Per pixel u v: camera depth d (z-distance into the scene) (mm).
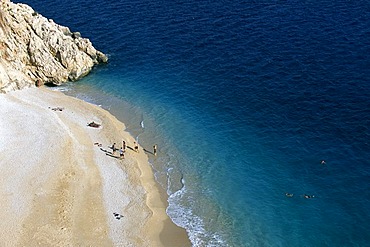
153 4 117562
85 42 94625
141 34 104562
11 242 52812
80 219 57062
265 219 58406
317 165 66062
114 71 93000
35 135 72062
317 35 96625
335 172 64562
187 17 109812
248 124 75688
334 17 102812
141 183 64562
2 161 65938
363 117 73625
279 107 78438
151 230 56719
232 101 81375
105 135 74625
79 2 121500
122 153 69562
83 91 87688
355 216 57688
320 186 62656
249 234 56438
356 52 89625
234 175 65938
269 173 65750
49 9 118312
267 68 88438
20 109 79500
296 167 66250
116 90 87438
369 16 101625
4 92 84000
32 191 60531
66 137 72188
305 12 106375
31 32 88562
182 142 73125
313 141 70500
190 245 54906
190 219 58719
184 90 85688
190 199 61969
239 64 90688
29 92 86250
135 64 94625
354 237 55031
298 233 56156
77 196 60625
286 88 82500
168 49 98312
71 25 109812
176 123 77625
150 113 80500
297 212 59062
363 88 79875
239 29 102375
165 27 106375
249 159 68688
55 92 87312
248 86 84438
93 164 67188
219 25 104938
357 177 63312
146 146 72500
